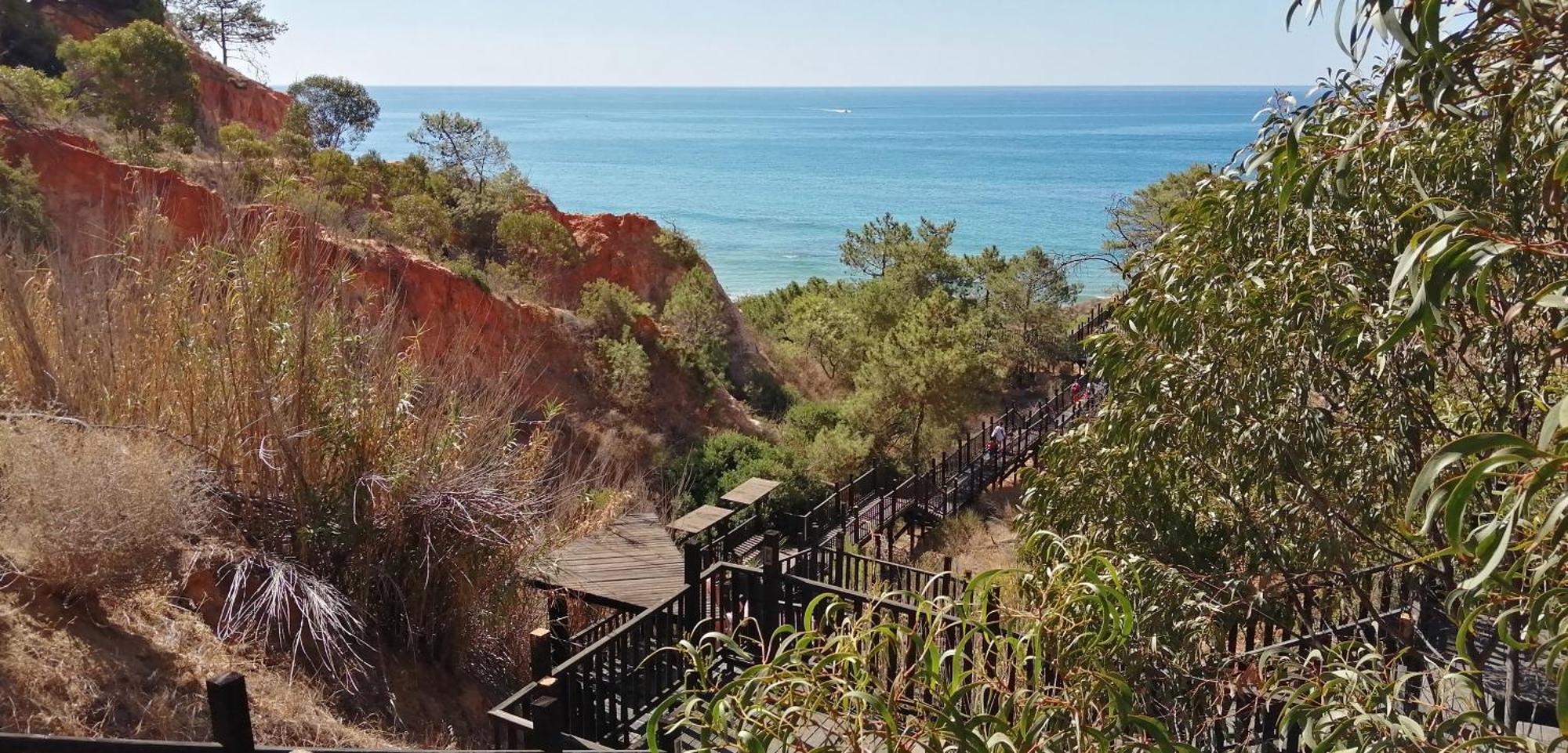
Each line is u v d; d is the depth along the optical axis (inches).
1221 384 194.7
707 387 948.6
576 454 751.7
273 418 269.7
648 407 869.8
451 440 299.9
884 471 765.3
